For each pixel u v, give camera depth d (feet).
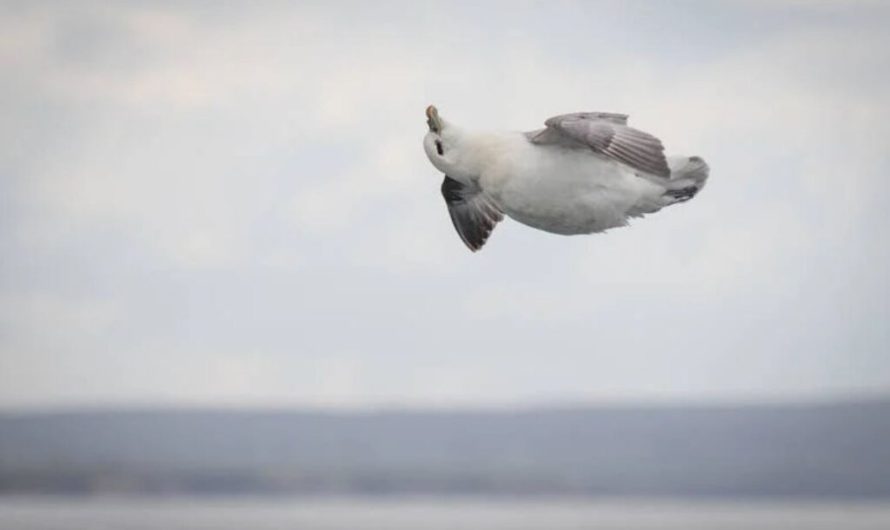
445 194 53.21
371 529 297.94
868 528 286.87
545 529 290.97
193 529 307.37
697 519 314.35
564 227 49.52
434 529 301.63
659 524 297.12
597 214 48.88
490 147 49.08
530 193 48.83
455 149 49.62
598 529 289.12
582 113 48.37
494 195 49.55
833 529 282.56
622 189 48.57
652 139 46.83
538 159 48.62
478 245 53.47
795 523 292.61
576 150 48.49
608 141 46.88
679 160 48.83
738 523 297.94
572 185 48.55
